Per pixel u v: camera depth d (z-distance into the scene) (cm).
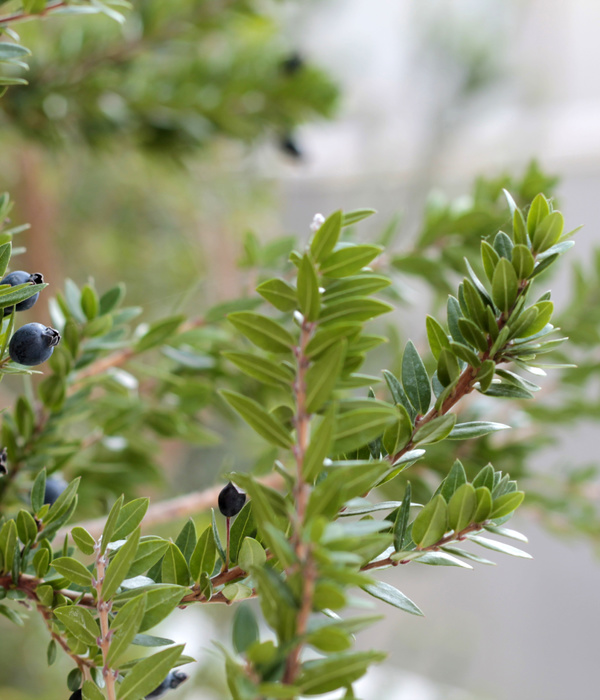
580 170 248
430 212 62
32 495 38
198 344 58
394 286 62
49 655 36
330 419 31
